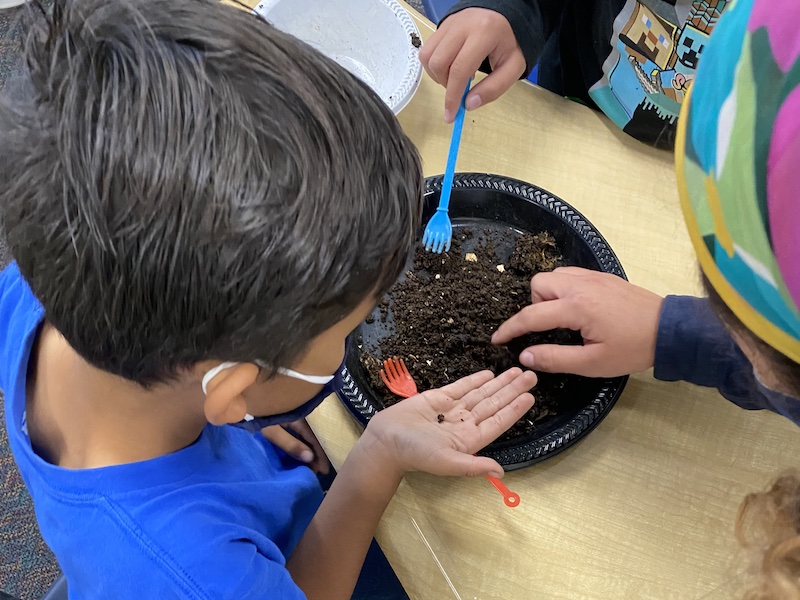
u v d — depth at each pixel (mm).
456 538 635
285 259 333
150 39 322
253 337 361
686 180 363
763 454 661
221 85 320
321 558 637
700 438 674
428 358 756
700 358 636
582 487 654
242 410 441
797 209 280
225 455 639
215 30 333
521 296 788
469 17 796
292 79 336
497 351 751
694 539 623
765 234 300
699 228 355
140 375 399
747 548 444
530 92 867
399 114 855
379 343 765
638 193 807
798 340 326
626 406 694
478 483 662
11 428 527
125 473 494
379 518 640
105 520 488
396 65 887
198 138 311
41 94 337
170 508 503
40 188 335
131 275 332
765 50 283
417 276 799
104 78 317
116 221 319
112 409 476
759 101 286
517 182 786
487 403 669
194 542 500
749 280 328
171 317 347
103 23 327
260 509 639
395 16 881
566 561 618
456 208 823
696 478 653
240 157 315
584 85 1022
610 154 830
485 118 848
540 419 706
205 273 329
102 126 312
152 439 507
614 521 635
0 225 370
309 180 331
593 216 797
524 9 818
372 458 646
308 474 772
